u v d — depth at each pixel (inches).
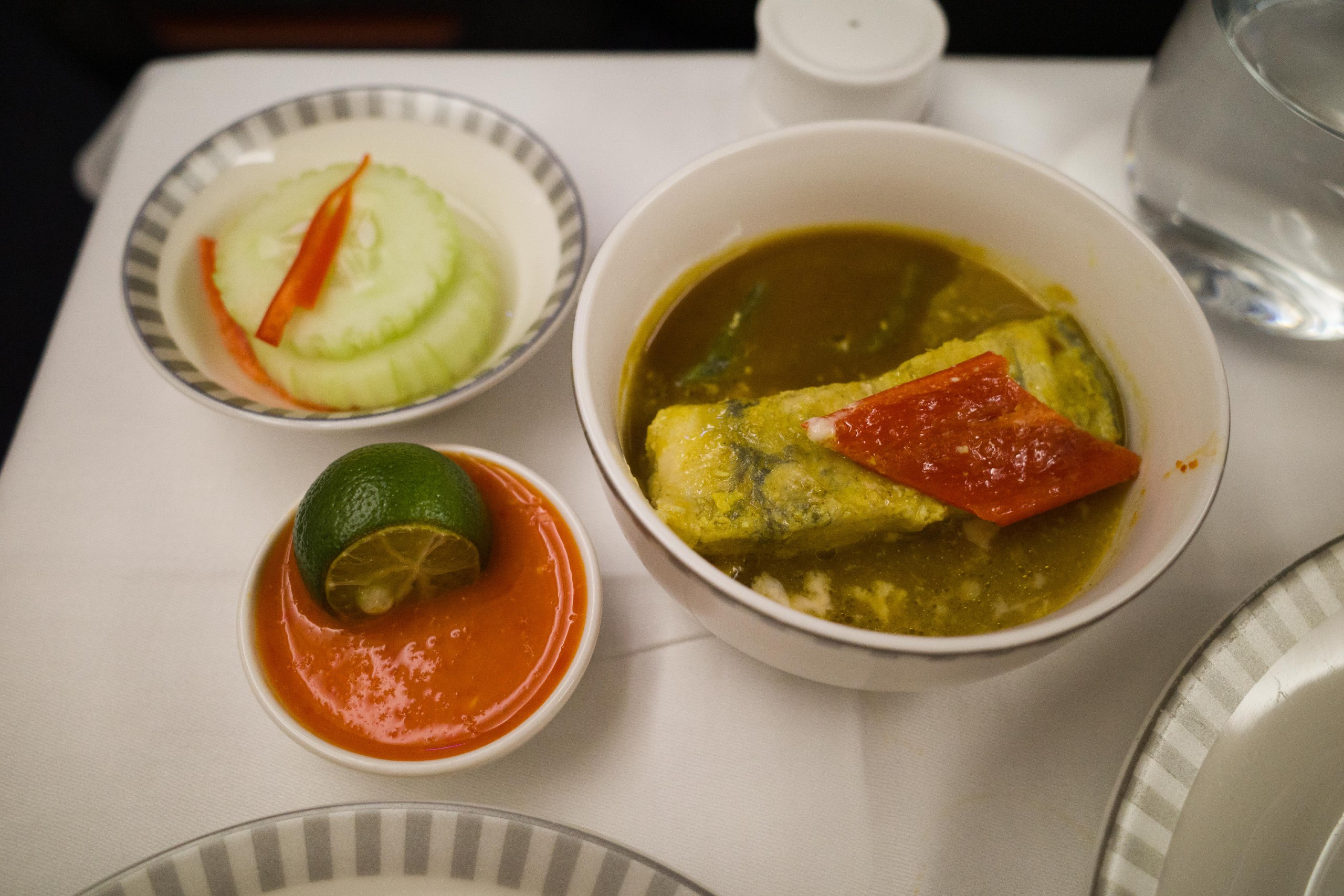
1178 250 8.4
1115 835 5.3
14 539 7.4
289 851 5.6
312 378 7.8
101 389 8.2
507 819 5.6
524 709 6.2
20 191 17.1
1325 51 7.0
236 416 7.1
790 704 6.7
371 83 10.2
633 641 6.9
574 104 10.0
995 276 7.6
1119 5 15.3
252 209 8.5
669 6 16.5
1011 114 9.8
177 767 6.5
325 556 6.0
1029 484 6.3
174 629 7.0
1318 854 5.4
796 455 6.5
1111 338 7.0
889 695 6.7
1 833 6.2
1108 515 6.5
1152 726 5.6
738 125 9.7
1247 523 7.3
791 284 7.7
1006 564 6.5
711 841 6.2
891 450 6.3
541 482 6.9
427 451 6.5
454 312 8.2
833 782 6.4
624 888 5.5
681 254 7.2
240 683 6.8
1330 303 7.6
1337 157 6.6
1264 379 7.9
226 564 7.3
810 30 8.7
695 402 7.4
